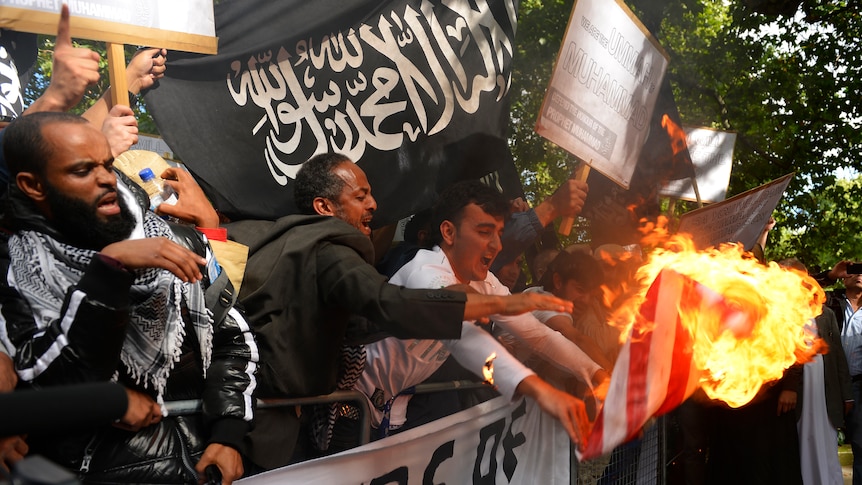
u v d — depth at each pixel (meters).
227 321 1.87
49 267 1.58
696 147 5.89
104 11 2.25
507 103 3.49
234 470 1.76
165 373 1.71
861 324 6.16
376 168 3.08
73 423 0.66
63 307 1.51
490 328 2.85
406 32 3.23
